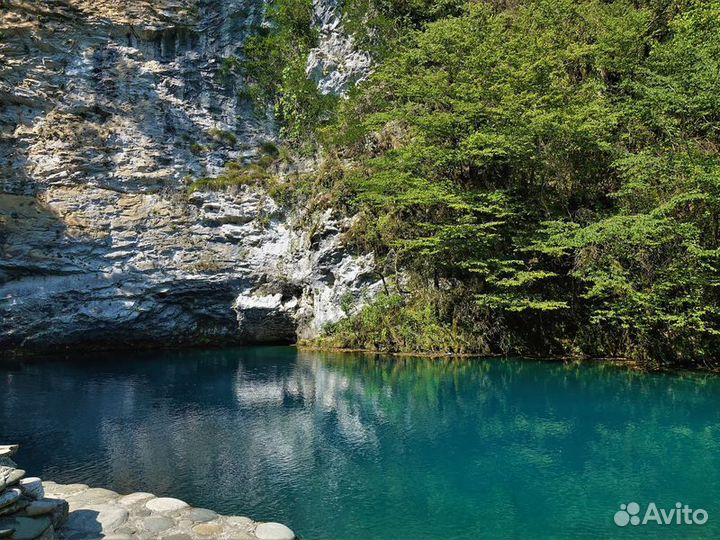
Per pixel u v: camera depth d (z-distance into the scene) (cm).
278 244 2191
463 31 1828
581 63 1939
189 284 2109
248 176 2258
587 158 1744
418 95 1861
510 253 1755
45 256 1975
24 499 512
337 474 766
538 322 1750
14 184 2008
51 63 2166
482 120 1752
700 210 1527
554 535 587
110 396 1285
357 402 1199
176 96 2348
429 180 1803
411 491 712
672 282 1476
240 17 2522
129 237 2091
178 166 2258
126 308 2038
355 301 1970
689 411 1088
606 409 1114
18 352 1962
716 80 1467
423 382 1391
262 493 704
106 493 622
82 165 2105
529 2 2198
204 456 847
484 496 686
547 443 900
